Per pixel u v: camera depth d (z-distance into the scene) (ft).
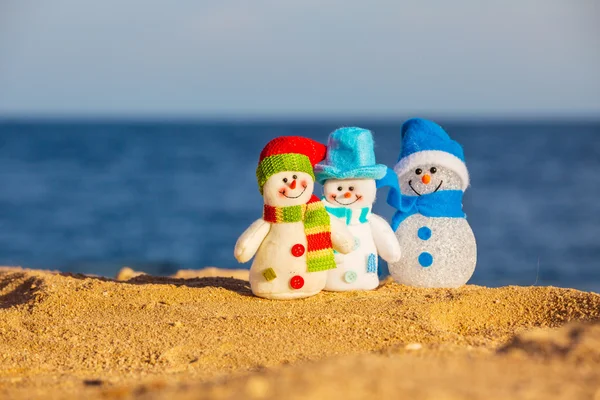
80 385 2.74
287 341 3.07
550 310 3.31
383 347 3.01
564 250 7.25
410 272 3.61
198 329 3.16
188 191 11.75
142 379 2.79
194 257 7.26
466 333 3.21
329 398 2.32
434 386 2.46
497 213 9.28
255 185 12.42
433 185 3.64
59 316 3.32
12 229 8.70
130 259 7.16
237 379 2.57
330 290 3.55
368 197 3.54
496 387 2.48
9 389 2.72
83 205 10.32
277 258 3.41
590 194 10.78
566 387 2.48
